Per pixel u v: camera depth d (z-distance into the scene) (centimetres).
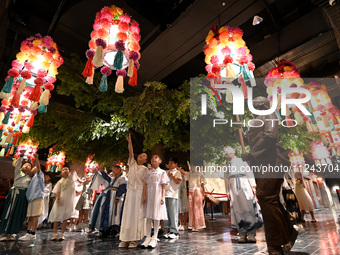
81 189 721
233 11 614
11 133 484
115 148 762
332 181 1041
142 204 409
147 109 571
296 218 518
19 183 497
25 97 444
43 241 460
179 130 679
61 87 660
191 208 633
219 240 427
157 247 376
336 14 549
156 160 438
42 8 657
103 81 385
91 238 505
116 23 359
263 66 798
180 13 627
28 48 407
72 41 778
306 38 678
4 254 335
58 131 734
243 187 395
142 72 848
